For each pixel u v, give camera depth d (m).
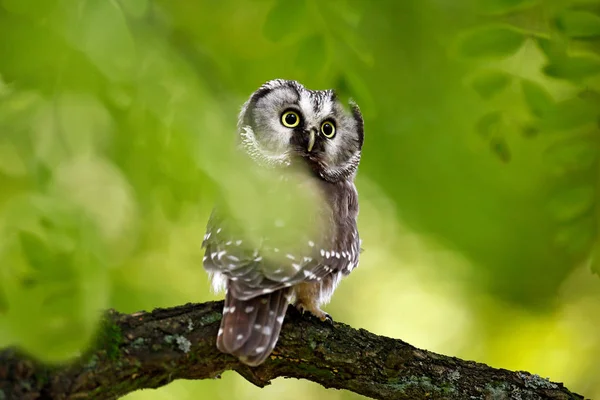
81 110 5.92
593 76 9.20
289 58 9.23
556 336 15.84
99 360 7.30
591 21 9.09
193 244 10.60
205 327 8.02
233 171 6.02
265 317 8.28
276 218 6.16
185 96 6.10
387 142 11.73
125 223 6.38
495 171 12.05
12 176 6.02
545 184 12.07
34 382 6.92
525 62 9.58
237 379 14.33
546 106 9.54
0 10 5.98
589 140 9.87
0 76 5.98
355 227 10.86
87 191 6.07
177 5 9.32
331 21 8.62
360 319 15.56
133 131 5.94
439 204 12.25
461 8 10.03
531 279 14.71
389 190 11.88
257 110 11.28
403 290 15.44
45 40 5.86
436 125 11.46
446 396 8.85
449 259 14.36
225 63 9.14
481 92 9.60
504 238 12.91
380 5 9.87
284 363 8.66
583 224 10.09
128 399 10.48
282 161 11.23
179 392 10.82
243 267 8.38
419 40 10.30
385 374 8.73
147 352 7.61
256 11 9.73
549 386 9.01
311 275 8.80
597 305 15.65
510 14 9.43
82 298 6.00
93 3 5.91
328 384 8.90
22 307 5.88
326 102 11.26
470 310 15.60
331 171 11.38
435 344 15.57
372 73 10.38
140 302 9.13
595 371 15.77
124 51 5.92
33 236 5.98
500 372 9.07
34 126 5.96
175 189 5.91
